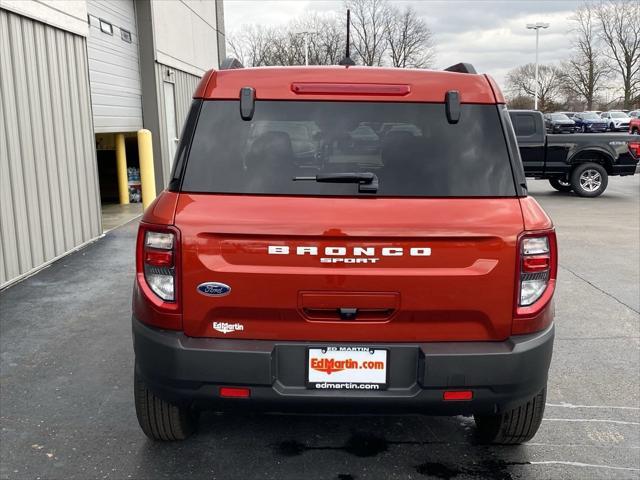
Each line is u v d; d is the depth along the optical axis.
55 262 7.81
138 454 3.23
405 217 2.54
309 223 2.51
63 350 4.75
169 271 2.58
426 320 2.58
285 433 3.46
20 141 7.02
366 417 3.65
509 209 2.59
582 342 5.01
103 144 14.30
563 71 72.31
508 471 3.09
